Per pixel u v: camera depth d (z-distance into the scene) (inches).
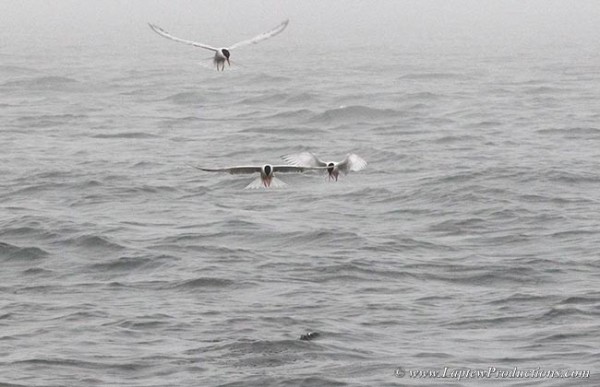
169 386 1781.5
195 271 2497.5
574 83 7214.6
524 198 3287.4
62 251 2706.7
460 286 2411.4
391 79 7598.4
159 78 7652.6
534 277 2466.8
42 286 2415.1
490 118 5255.9
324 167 1205.7
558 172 3607.3
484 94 6437.0
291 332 2052.2
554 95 6392.7
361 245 2755.9
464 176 3565.5
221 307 2225.6
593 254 2659.9
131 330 2065.7
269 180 1216.8
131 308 2217.0
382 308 2219.5
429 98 6210.6
